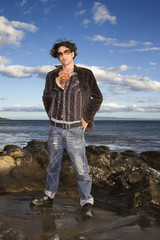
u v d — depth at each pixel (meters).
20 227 2.13
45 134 24.69
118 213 2.64
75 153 2.56
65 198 3.13
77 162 2.59
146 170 4.61
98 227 2.20
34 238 1.94
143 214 2.60
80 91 2.51
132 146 13.58
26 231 2.06
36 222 2.27
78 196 3.25
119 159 4.95
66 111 2.50
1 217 2.35
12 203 2.82
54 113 2.59
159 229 2.18
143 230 2.15
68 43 2.51
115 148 12.45
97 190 3.68
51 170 2.82
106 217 2.49
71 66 2.61
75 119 2.51
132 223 2.33
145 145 14.28
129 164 4.82
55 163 2.75
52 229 2.13
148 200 2.92
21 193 3.26
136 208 2.80
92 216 2.49
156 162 6.01
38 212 2.55
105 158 4.76
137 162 5.00
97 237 1.98
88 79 2.53
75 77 2.53
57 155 2.68
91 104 2.56
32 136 21.38
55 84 2.60
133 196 3.04
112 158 5.02
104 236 2.01
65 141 2.55
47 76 2.72
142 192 3.07
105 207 2.87
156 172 4.66
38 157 4.73
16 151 4.96
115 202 3.07
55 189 2.93
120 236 2.01
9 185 3.47
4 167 4.14
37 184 3.67
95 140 17.80
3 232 1.95
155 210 2.71
